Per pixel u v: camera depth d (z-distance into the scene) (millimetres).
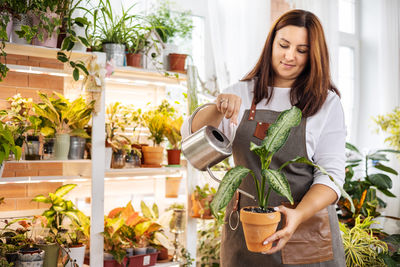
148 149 2311
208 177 2502
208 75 3080
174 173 2633
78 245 2020
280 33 1380
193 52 3053
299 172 1399
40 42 1873
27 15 1839
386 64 3977
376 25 4160
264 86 1461
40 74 2281
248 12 3041
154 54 2354
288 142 1401
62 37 1979
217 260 2758
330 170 1341
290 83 1478
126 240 2174
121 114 2336
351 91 4227
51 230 1988
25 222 2020
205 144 1236
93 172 2027
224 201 996
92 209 2029
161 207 2734
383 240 2480
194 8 3033
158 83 2580
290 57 1362
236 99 1201
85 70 1939
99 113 2041
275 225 1091
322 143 1422
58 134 1956
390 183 3145
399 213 3869
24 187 2230
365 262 2295
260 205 1145
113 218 2242
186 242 2400
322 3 3508
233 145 1479
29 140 1926
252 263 1412
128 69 2189
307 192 1296
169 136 2404
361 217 2809
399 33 4051
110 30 2207
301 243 1367
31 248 1860
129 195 2629
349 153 3521
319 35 1369
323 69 1396
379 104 4070
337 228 1449
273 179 1020
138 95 2658
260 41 3059
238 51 3014
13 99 2010
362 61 4258
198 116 1354
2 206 2164
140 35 2338
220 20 3100
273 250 1117
